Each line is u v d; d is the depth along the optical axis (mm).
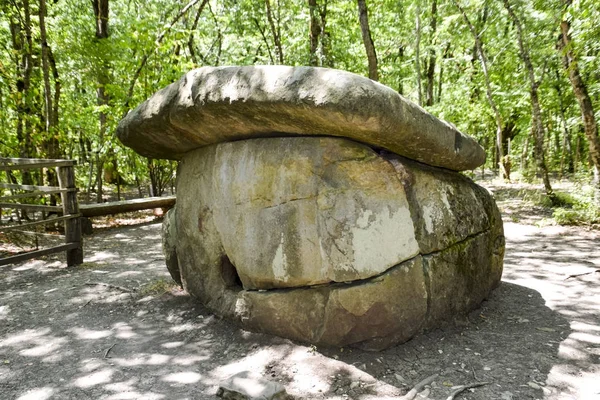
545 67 11148
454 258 3057
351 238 2564
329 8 11648
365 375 2457
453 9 12781
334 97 2084
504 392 2297
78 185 12031
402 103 2277
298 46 12906
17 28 8625
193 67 8555
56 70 8789
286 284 2750
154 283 4168
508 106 14039
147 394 2328
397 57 17219
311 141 2619
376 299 2586
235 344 2865
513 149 20344
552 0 8930
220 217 3076
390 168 2666
